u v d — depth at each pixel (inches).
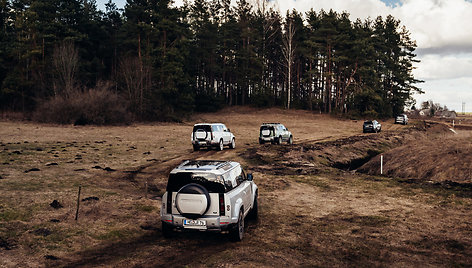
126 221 365.4
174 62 2386.8
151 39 2425.0
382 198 501.7
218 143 967.0
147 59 2293.3
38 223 338.6
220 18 3513.8
